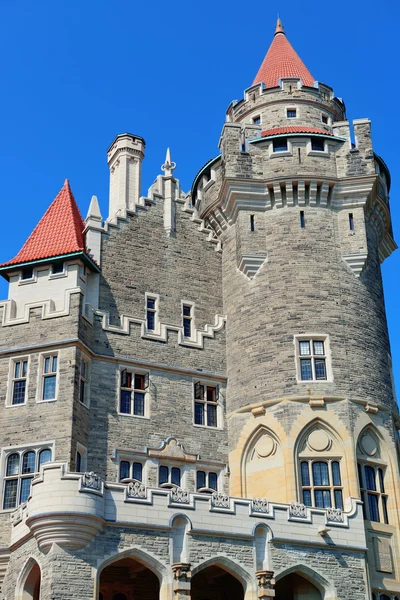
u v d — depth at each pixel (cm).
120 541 2795
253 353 3762
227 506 3025
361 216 3962
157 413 3628
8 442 3341
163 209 4088
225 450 3716
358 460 3519
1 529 3200
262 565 3000
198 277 4053
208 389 3844
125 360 3622
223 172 4097
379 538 3425
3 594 3038
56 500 2733
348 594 3111
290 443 3503
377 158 4184
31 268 3681
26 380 3438
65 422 3288
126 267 3859
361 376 3678
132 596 3247
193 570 2869
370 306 3888
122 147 4594
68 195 4031
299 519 3138
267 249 3925
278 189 3969
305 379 3631
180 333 3838
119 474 3428
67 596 2647
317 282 3812
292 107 4347
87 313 3603
